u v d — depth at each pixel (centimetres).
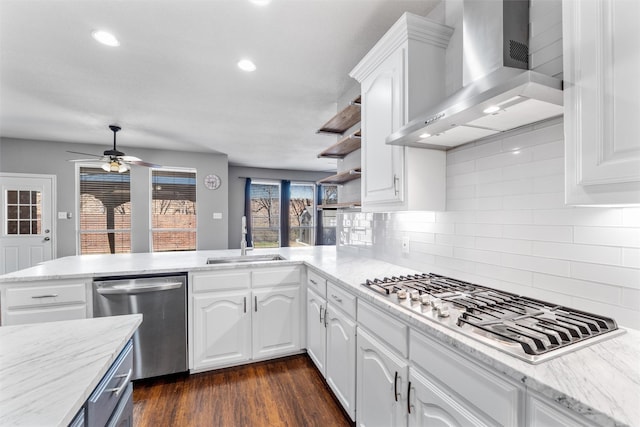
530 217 121
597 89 75
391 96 164
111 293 200
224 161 564
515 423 72
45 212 453
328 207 264
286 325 246
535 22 117
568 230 108
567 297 108
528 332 85
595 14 75
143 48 204
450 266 163
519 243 125
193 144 486
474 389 84
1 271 432
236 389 207
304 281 252
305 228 767
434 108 120
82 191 478
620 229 94
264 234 728
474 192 147
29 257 446
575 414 61
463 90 110
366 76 191
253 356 237
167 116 345
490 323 92
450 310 109
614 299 96
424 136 138
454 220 159
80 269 211
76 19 173
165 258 265
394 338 121
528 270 122
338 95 286
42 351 85
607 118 73
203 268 222
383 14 172
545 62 113
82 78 248
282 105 312
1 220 432
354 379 158
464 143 152
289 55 215
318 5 163
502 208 133
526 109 103
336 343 180
